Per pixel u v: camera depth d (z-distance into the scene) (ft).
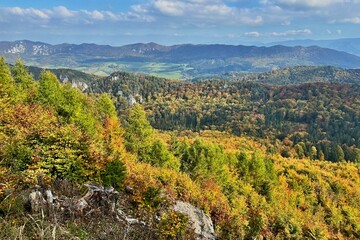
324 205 166.91
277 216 105.60
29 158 44.37
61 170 43.55
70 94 113.91
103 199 33.71
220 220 74.18
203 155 138.82
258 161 157.58
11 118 68.54
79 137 52.95
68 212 27.94
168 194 59.21
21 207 24.91
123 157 85.30
